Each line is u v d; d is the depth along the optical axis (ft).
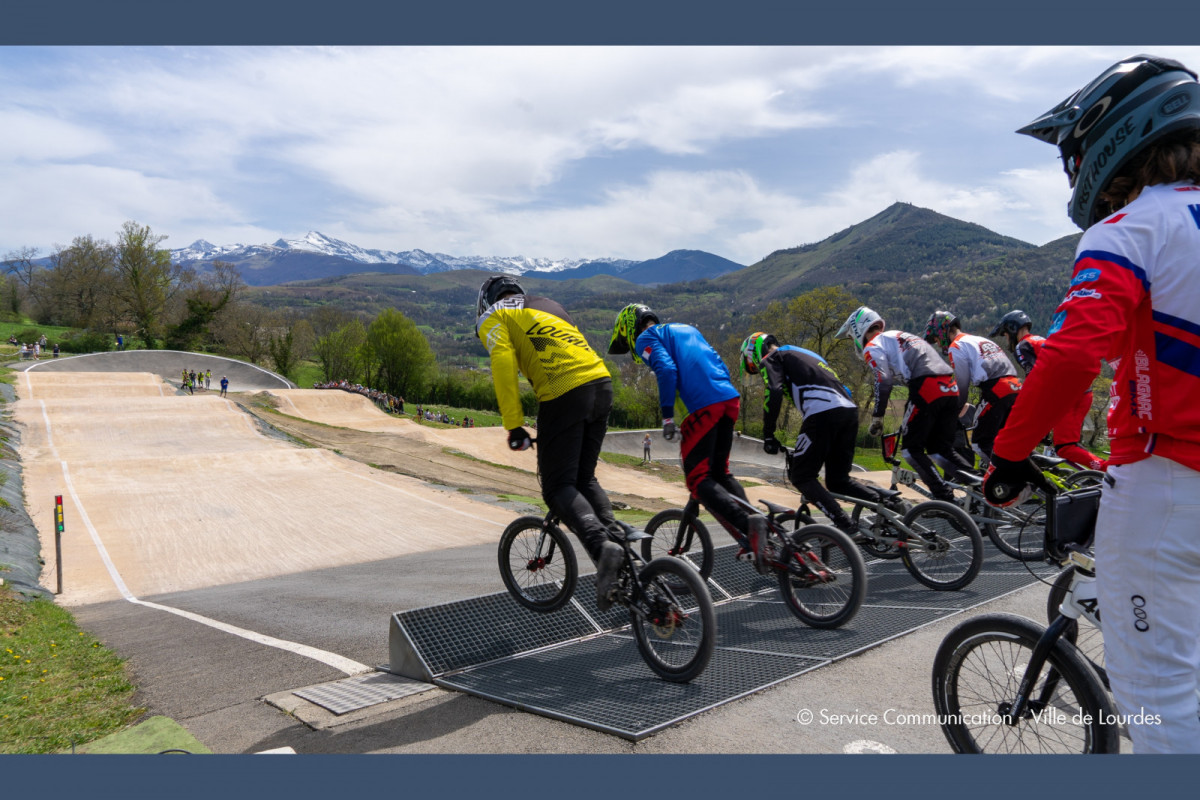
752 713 9.73
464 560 41.14
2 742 12.88
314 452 105.09
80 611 34.24
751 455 185.98
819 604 14.42
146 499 74.49
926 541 16.24
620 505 95.81
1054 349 5.21
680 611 10.93
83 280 310.45
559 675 11.85
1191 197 5.08
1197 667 5.23
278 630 20.84
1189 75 5.13
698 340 15.42
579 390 11.76
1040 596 14.85
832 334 213.05
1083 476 17.81
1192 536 4.99
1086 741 6.50
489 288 12.96
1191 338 4.91
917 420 20.12
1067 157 6.05
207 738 11.28
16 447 99.96
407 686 12.50
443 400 315.78
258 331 310.45
